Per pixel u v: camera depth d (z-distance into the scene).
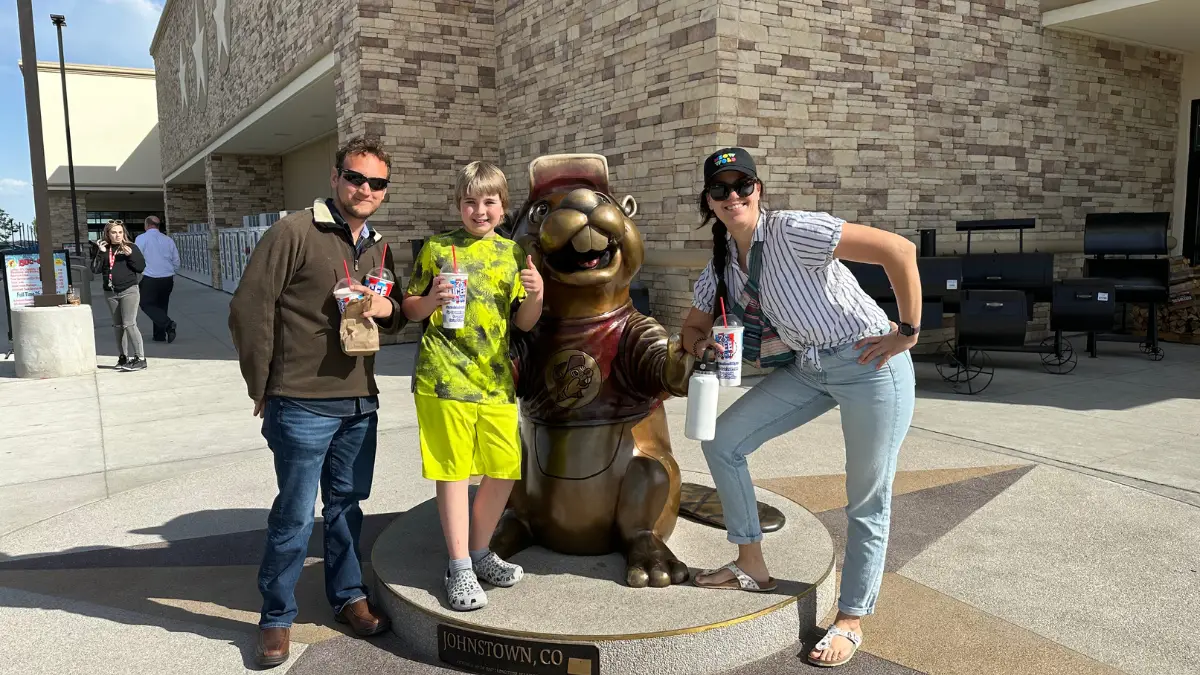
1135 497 4.78
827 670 2.90
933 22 9.38
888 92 9.11
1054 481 5.09
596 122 9.69
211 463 5.81
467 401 2.92
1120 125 11.48
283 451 2.89
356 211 2.95
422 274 3.03
